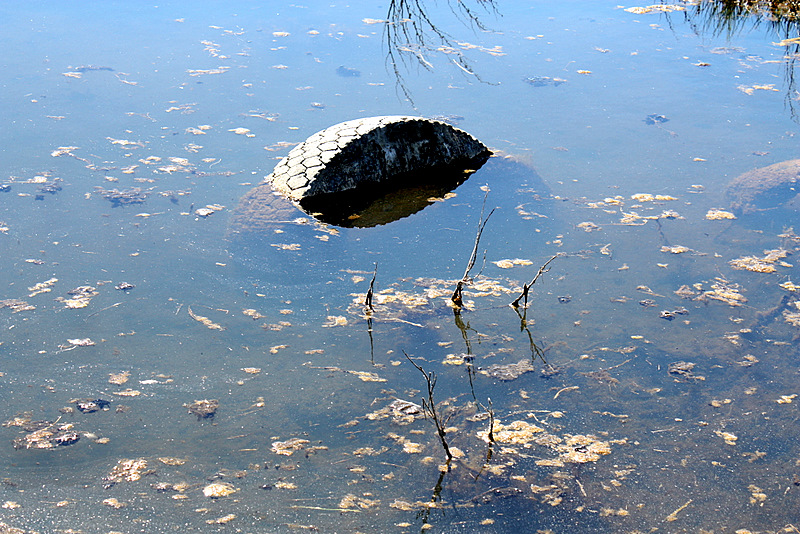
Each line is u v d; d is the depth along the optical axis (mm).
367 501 2586
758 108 6363
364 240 4520
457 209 4914
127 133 5770
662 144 5730
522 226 4652
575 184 5176
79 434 2885
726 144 5684
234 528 2455
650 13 9516
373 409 3078
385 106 6449
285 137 5785
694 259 4215
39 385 3148
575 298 3881
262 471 2727
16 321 3545
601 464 2773
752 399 3121
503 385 3238
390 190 5227
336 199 5000
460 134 5508
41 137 5613
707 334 3557
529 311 3777
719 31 8664
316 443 2881
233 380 3230
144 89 6730
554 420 3016
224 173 5191
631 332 3588
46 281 3871
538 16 9453
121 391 3133
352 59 7707
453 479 2695
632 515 2531
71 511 2514
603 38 8516
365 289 3980
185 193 4891
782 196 4773
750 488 2646
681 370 3309
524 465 2764
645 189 5055
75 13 9242
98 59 7508
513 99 6707
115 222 4488
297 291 3949
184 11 9469
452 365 3371
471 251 4387
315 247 4387
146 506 2545
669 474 2721
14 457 2760
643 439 2906
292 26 8883
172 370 3277
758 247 4312
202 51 7863
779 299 3807
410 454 2822
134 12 9359
